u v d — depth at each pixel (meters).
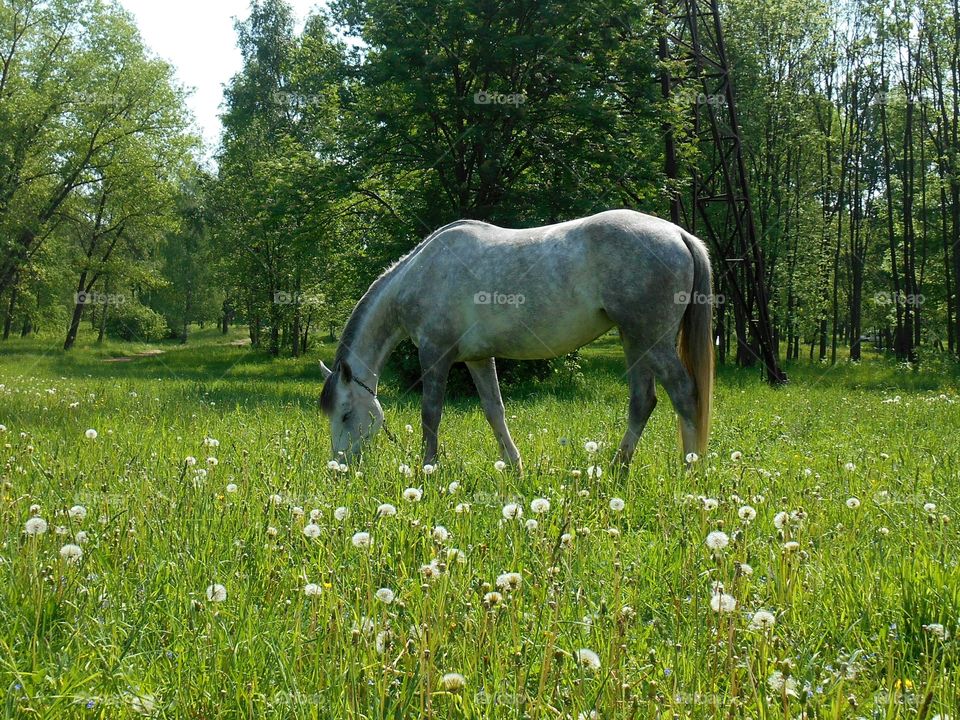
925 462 6.40
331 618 2.82
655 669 2.51
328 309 39.00
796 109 33.78
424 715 2.20
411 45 19.06
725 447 7.59
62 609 3.02
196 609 3.00
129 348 51.09
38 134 38.41
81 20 39.34
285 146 24.36
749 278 22.69
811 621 3.06
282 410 11.51
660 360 6.45
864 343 52.94
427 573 2.87
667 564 3.70
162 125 41.22
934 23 30.30
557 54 18.92
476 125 18.64
